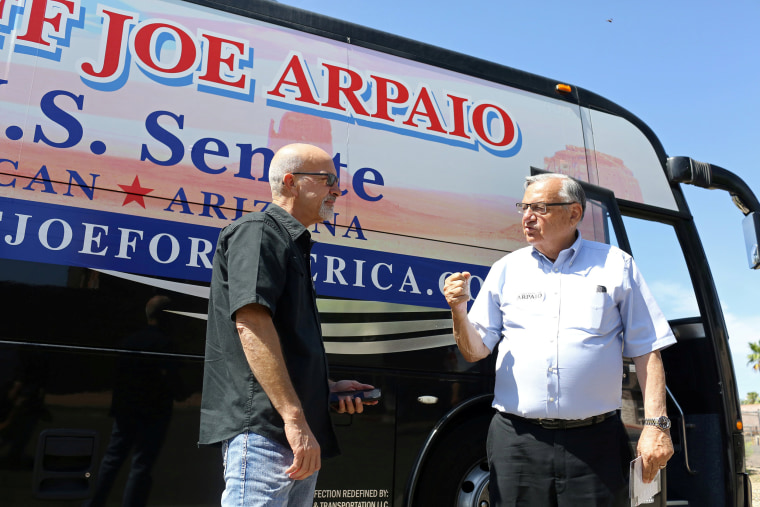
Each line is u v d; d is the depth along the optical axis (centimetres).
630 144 469
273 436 209
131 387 291
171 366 300
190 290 310
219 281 229
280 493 208
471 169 397
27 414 271
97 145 304
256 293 208
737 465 450
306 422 213
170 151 319
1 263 278
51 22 310
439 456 368
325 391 232
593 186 429
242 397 213
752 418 2145
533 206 284
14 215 283
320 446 226
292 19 371
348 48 381
